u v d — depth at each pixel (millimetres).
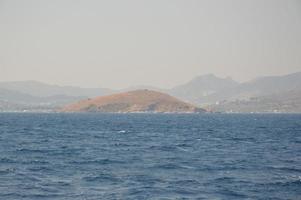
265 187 117750
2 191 110312
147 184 120500
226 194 109375
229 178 131000
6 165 154625
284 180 128250
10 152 199875
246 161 172375
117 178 129500
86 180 125875
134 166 155500
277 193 110750
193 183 122562
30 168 148000
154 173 139750
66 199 102875
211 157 186000
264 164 163500
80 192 110062
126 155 191500
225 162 168500
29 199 102562
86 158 178375
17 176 131375
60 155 189250
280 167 155875
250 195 108500
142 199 103375
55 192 109750
